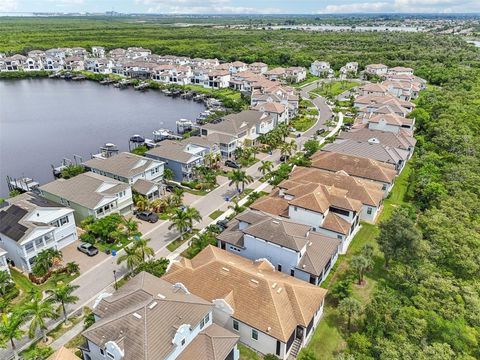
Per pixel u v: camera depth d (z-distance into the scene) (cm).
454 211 6022
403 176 8112
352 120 12162
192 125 11738
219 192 7400
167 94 16712
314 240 4991
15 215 5250
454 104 12025
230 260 4531
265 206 6084
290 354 3819
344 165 7425
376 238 5191
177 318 3381
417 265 4784
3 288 4444
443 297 4369
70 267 4922
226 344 3441
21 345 3850
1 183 8156
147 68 19262
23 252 4875
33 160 9431
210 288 4150
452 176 7262
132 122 12619
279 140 9900
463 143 8894
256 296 3928
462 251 5016
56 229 5444
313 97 15538
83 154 9812
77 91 17312
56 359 3123
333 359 3750
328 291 4681
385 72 18912
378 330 3872
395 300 4228
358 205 5716
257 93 13825
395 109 11569
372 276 4981
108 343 3047
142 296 3562
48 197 6500
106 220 5791
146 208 6619
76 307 4394
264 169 7825
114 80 18975
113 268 5128
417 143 9531
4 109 14025
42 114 13438
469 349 3781
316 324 4184
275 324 3678
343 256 5462
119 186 6438
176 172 7844
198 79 18338
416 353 3544
